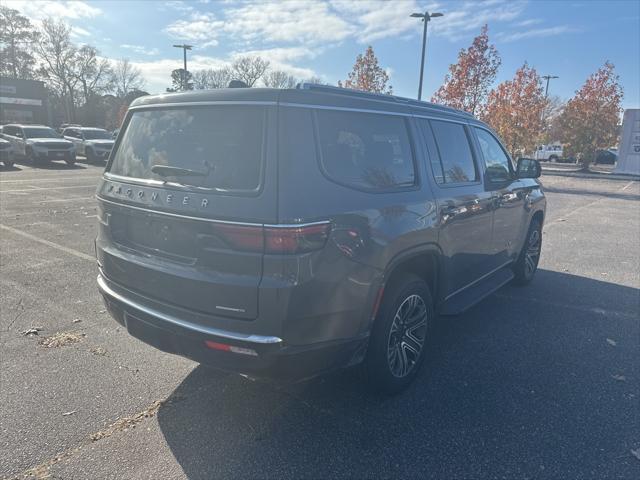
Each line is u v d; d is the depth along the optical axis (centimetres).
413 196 332
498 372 378
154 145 303
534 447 285
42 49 6500
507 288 600
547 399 339
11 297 514
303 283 248
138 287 298
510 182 507
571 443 289
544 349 421
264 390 344
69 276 589
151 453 275
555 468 267
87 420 304
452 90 2283
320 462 270
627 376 373
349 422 308
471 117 460
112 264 317
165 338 286
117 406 320
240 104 267
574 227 1061
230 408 321
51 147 2198
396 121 341
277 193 246
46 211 1046
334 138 283
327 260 258
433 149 372
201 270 263
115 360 383
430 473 263
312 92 275
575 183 2384
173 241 278
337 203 267
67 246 737
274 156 251
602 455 279
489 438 293
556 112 6169
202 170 271
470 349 419
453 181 392
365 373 323
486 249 455
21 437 286
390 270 302
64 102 6800
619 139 3281
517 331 460
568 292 584
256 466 266
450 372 377
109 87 6931
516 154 2417
